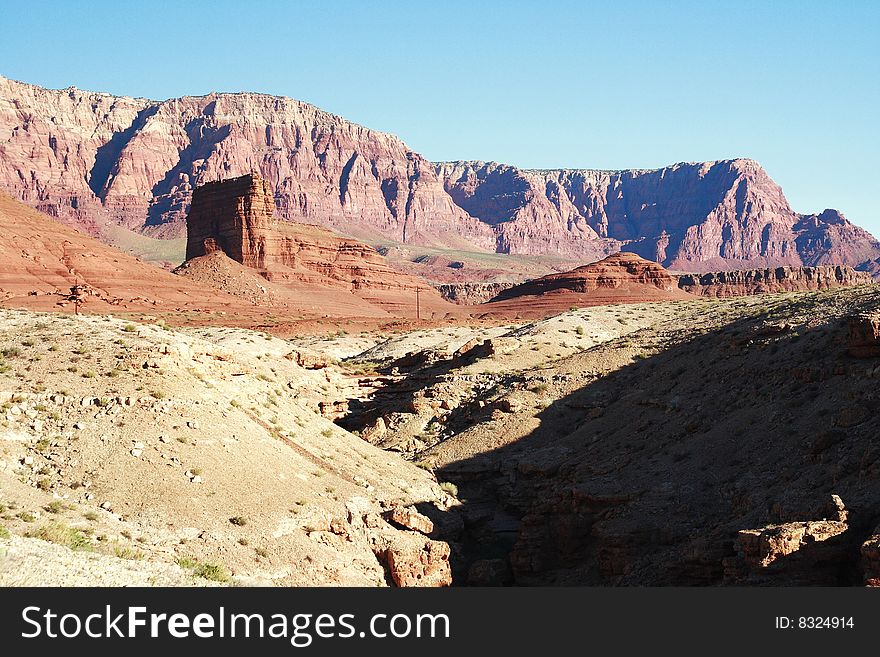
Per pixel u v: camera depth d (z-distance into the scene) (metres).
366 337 125.75
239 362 66.94
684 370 72.44
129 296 142.62
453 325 138.75
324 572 42.50
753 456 52.53
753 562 38.00
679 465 54.72
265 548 42.34
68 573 29.03
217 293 163.12
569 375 78.44
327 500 48.56
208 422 49.16
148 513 41.59
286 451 51.81
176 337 60.25
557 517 52.75
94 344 53.16
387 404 79.62
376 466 58.94
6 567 28.12
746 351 70.06
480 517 58.28
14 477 41.12
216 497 44.25
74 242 150.50
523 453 66.44
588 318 101.06
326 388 78.56
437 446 70.50
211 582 33.53
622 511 50.62
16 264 134.75
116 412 47.28
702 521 48.28
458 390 79.31
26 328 56.06
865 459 43.09
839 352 60.31
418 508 54.81
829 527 37.72
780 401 57.56
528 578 51.00
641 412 67.31
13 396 46.50
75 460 43.66
